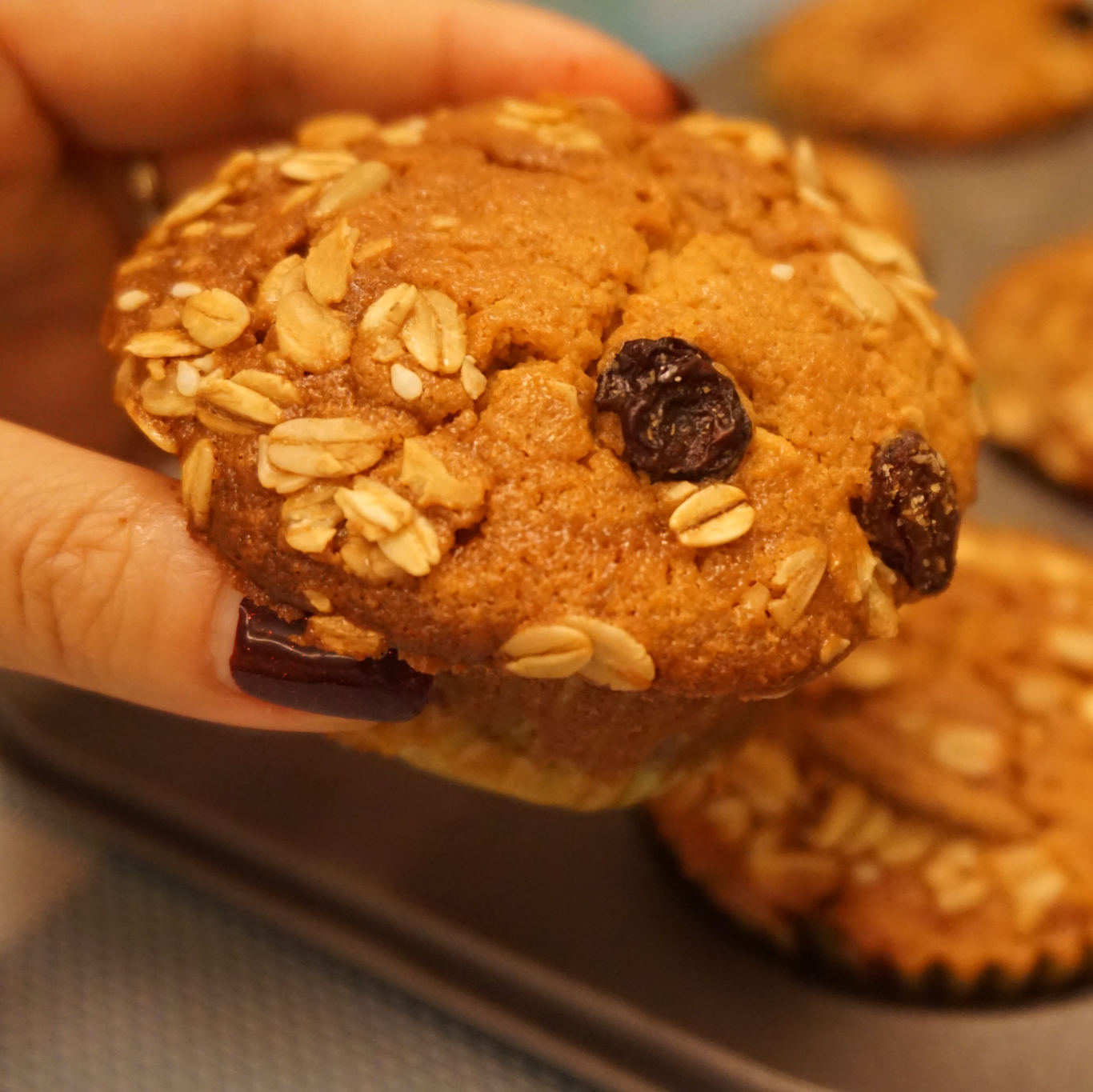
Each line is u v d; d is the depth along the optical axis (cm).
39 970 21
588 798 18
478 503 15
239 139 25
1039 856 20
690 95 24
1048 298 29
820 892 20
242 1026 21
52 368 26
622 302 16
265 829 21
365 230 16
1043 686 21
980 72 36
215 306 16
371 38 23
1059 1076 19
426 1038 20
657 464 15
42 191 24
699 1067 19
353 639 16
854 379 16
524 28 23
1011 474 27
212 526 16
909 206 34
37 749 22
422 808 22
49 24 23
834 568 16
